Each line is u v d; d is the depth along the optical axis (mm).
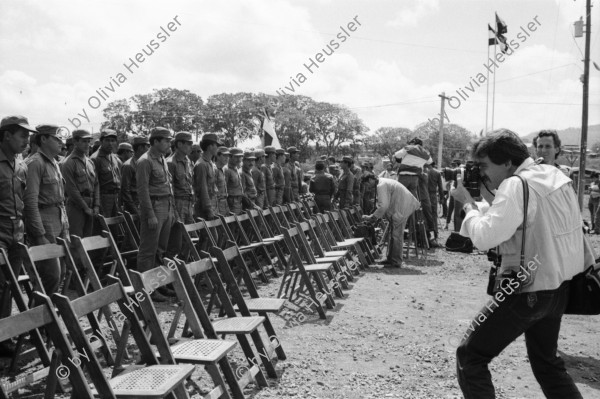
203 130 48781
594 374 5121
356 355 5562
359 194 15797
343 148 56781
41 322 3115
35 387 4496
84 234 7699
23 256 4488
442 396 4523
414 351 5695
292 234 7746
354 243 10094
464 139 60875
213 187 9688
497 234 3025
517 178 3125
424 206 13625
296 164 17391
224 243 8844
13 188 5297
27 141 5328
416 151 11672
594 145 68312
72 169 7500
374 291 8633
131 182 9328
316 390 4637
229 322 4855
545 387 3443
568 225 3158
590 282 3350
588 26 25172
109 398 3154
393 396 4512
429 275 10109
